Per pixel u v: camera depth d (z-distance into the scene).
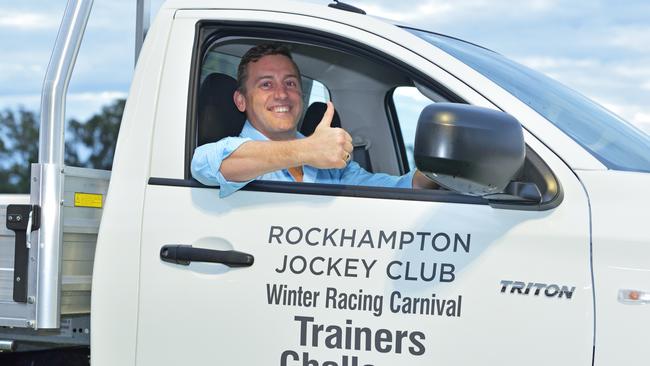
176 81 3.34
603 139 3.18
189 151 3.27
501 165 2.64
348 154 3.05
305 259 3.06
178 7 3.42
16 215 3.27
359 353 3.00
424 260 2.98
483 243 2.94
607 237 2.84
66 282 3.34
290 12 3.31
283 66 3.50
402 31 3.25
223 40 3.41
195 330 3.13
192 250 3.13
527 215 2.92
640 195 2.87
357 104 4.10
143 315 3.18
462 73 3.12
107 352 3.21
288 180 3.38
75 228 3.38
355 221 3.05
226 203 3.17
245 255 3.10
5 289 3.32
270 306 3.07
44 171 3.27
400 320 2.97
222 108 3.49
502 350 2.89
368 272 3.01
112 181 3.29
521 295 2.88
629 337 2.79
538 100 3.24
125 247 3.22
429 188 3.14
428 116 2.64
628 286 2.81
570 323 2.84
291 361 3.05
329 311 3.03
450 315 2.94
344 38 3.24
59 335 3.41
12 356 3.78
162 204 3.21
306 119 4.05
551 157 2.95
